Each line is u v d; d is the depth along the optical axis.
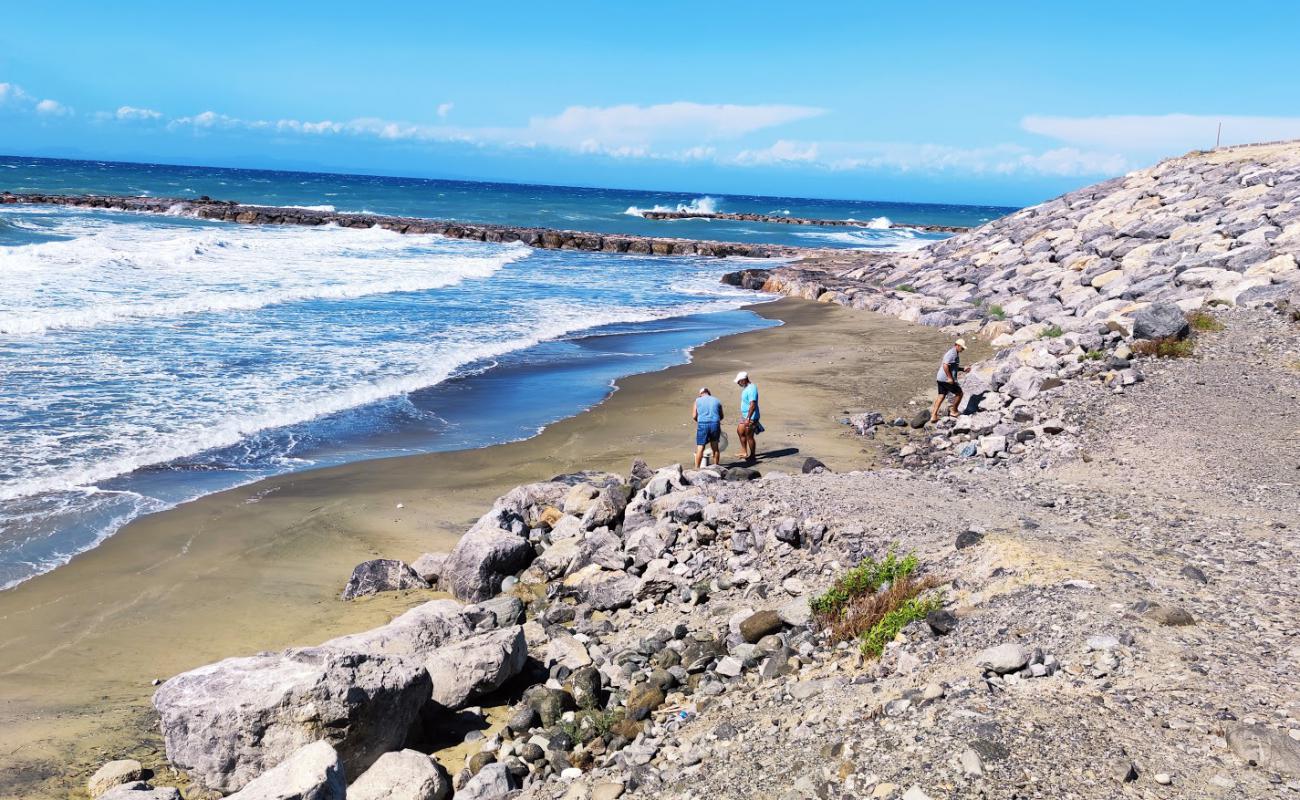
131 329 22.56
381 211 96.56
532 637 9.23
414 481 14.20
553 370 22.73
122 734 7.37
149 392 17.47
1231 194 32.91
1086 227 38.12
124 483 13.10
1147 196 39.31
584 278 44.62
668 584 10.02
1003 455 14.53
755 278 43.88
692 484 12.88
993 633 6.89
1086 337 19.53
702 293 41.16
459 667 7.81
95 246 34.25
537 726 7.52
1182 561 8.23
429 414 18.05
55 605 9.58
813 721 6.26
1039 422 15.85
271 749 6.56
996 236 44.38
